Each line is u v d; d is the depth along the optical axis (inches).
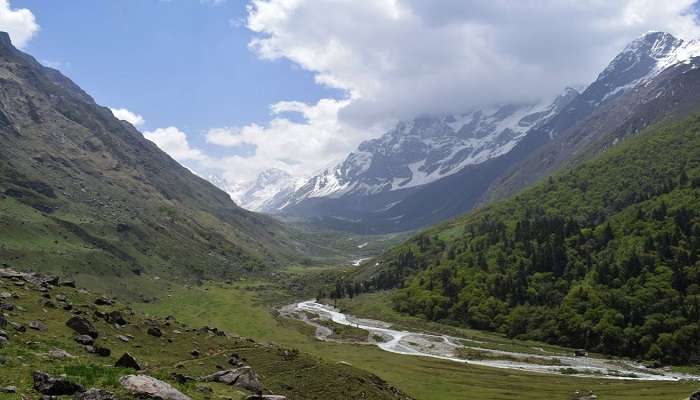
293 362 3496.6
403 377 5644.7
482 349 7721.5
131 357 2212.1
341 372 3521.2
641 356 7012.8
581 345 7721.5
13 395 1446.9
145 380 1721.2
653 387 5369.1
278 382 3127.5
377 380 3722.9
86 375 1745.8
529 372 6186.0
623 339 7303.2
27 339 2217.0
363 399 3225.9
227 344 3582.7
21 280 3240.7
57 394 1544.0
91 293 3609.7
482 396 4906.5
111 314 3112.7
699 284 7667.3
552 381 5684.1
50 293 3181.6
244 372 2573.8
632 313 7549.2
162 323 3560.5
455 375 5861.2
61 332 2516.0
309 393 3110.2
